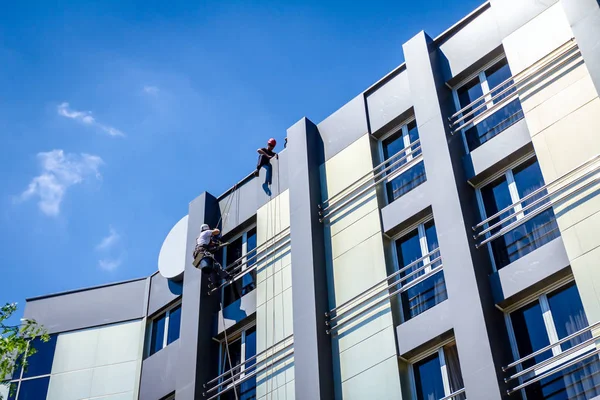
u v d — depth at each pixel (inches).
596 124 818.8
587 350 730.8
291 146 1121.4
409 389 852.0
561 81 872.9
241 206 1181.7
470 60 990.4
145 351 1210.6
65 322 1288.1
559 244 795.4
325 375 899.4
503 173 901.2
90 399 1180.5
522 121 893.8
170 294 1224.8
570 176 812.0
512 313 813.2
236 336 1079.6
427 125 956.6
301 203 1051.3
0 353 976.9
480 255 843.4
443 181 898.7
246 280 1109.7
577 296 776.9
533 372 759.7
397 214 959.6
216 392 1038.4
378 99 1081.4
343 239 1000.9
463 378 765.3
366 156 1043.3
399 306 908.6
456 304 808.9
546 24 926.4
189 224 1210.6
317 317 939.3
